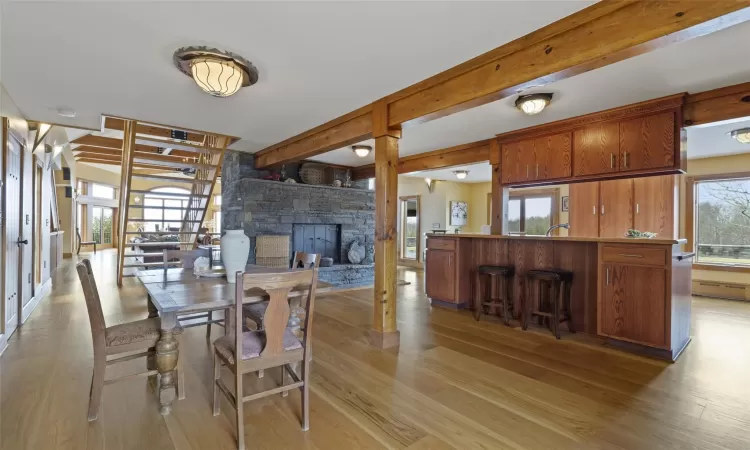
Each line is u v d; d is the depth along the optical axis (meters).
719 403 2.23
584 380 2.55
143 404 2.15
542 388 2.42
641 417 2.06
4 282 3.07
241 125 4.14
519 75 2.29
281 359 1.91
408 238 9.95
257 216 5.64
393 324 3.26
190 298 2.04
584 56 2.01
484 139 4.79
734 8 1.58
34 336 3.33
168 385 2.06
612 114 3.54
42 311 4.21
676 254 2.99
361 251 6.71
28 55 2.42
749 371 2.71
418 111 2.94
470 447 1.78
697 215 5.94
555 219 7.20
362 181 7.16
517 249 4.18
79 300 4.78
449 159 5.33
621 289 3.15
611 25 1.91
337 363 2.82
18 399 2.18
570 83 2.91
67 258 9.73
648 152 3.33
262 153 5.60
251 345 1.92
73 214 10.72
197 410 2.10
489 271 4.05
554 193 7.23
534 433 1.90
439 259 4.76
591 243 3.58
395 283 3.29
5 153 3.09
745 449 1.77
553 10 1.94
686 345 3.29
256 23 2.05
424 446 1.78
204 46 2.31
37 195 4.70
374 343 3.24
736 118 2.95
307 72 2.70
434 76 2.77
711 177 5.76
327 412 2.10
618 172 3.51
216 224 14.95
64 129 6.14
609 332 3.21
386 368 2.73
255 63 2.56
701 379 2.57
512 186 4.53
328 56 2.45
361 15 1.97
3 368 2.63
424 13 1.96
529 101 3.18
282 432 1.89
